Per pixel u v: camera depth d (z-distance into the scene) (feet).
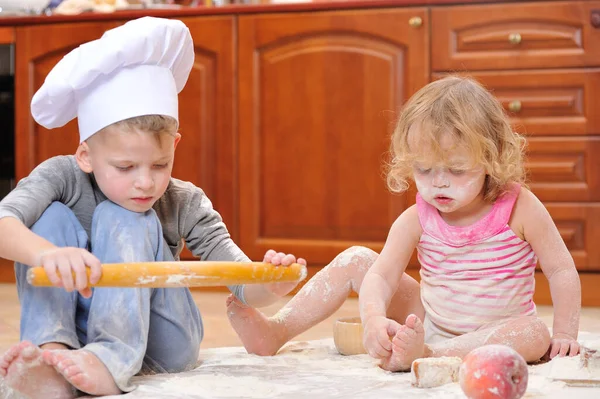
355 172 8.69
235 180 8.98
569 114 8.19
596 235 8.14
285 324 4.94
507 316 4.70
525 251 4.72
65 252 3.47
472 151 4.39
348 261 5.03
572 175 8.19
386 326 4.20
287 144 8.84
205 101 9.02
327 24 8.64
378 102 8.59
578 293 4.64
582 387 3.77
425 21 8.39
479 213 4.69
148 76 4.05
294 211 8.86
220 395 3.64
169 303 4.16
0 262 9.58
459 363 3.84
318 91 8.73
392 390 3.70
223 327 6.48
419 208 4.83
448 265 4.75
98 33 9.24
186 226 4.59
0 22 9.45
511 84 8.25
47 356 3.42
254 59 8.86
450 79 4.83
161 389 3.70
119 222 3.94
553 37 8.14
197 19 8.96
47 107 4.18
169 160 4.10
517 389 3.35
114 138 3.94
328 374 4.13
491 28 8.27
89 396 3.58
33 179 4.07
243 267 3.71
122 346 3.68
